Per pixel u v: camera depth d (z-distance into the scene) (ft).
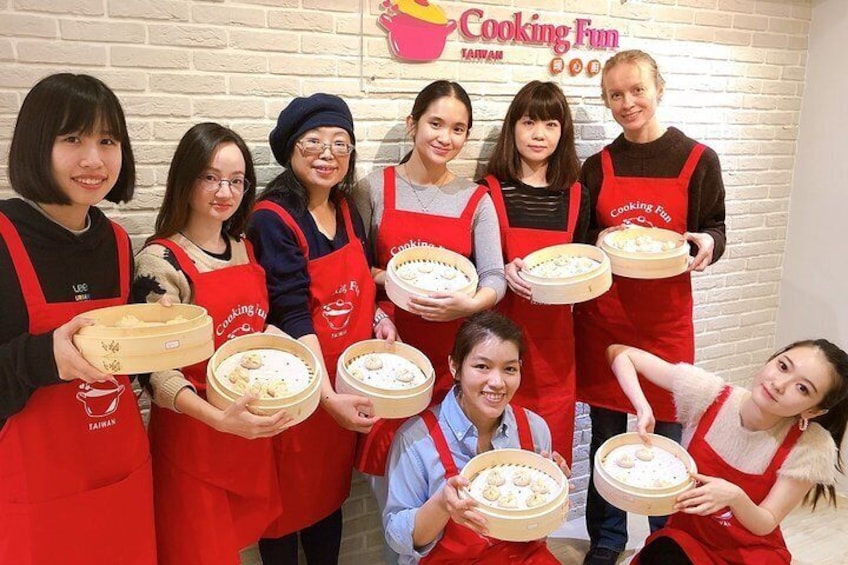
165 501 5.83
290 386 5.36
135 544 5.25
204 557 5.78
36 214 4.65
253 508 6.20
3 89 6.27
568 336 7.93
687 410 6.92
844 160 10.80
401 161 8.13
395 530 5.96
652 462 6.37
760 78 10.83
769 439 6.34
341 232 6.96
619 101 7.97
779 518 6.16
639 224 8.30
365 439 7.02
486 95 8.60
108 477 5.05
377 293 7.53
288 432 6.62
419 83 8.14
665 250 7.46
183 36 6.86
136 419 5.28
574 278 6.89
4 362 4.36
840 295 11.09
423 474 6.19
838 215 10.98
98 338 4.31
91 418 4.91
